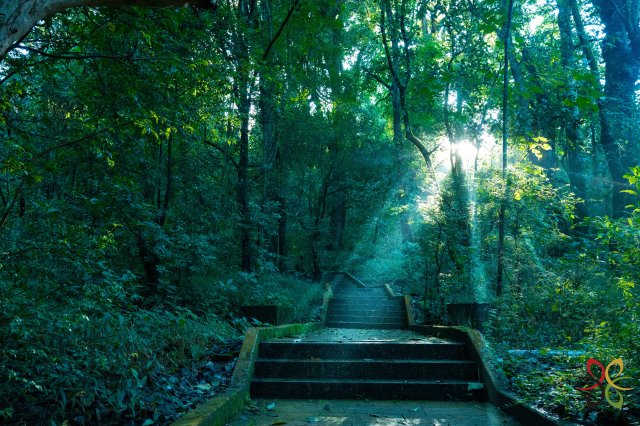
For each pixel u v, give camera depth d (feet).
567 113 37.70
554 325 22.20
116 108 18.45
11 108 13.93
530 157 48.29
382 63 52.85
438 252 34.73
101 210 19.42
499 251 26.81
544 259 27.20
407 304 42.91
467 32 38.91
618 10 46.62
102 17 16.14
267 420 14.35
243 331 26.53
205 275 33.04
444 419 14.39
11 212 14.08
